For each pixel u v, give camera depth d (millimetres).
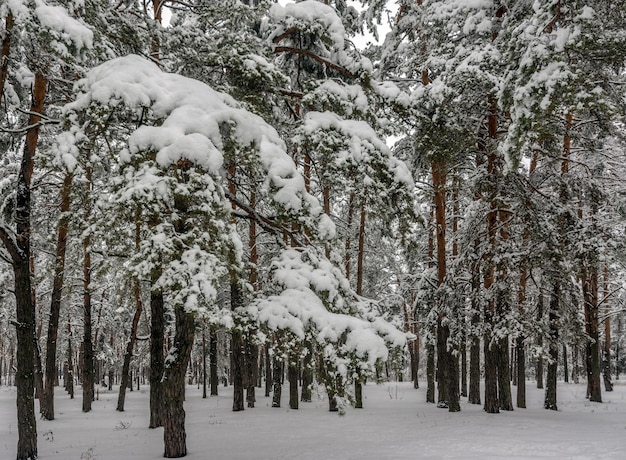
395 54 17297
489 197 16328
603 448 9461
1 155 11992
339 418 16359
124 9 9852
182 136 7461
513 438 10961
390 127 11359
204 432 13703
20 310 10062
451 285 17234
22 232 10375
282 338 8148
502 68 13438
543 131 10742
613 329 43531
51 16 7043
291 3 11430
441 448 10062
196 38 10055
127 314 28453
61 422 17375
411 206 9914
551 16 8914
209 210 7191
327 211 19031
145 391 37844
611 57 8664
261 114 10727
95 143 8242
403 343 8391
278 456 9695
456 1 14422
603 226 17547
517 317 15789
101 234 7695
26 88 11156
